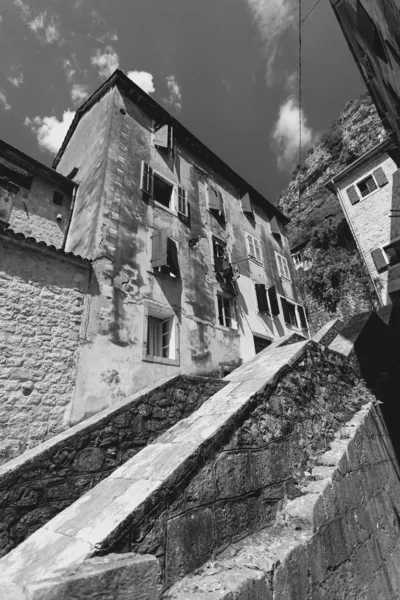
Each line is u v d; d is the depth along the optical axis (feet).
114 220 28.58
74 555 4.54
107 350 23.68
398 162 35.50
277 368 10.61
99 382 22.31
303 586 6.34
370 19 18.06
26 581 4.19
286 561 6.17
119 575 4.26
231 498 6.83
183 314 31.35
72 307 22.88
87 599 3.86
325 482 8.62
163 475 5.89
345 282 63.82
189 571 5.46
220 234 42.32
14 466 10.59
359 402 14.05
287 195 136.15
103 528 4.93
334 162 116.78
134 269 28.30
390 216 50.60
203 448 6.70
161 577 5.00
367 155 59.62
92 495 6.36
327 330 19.79
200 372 30.48
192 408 16.34
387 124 29.40
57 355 20.95
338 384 14.15
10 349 19.10
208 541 6.00
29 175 31.04
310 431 10.42
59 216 31.99
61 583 3.75
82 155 36.76
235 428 7.73
